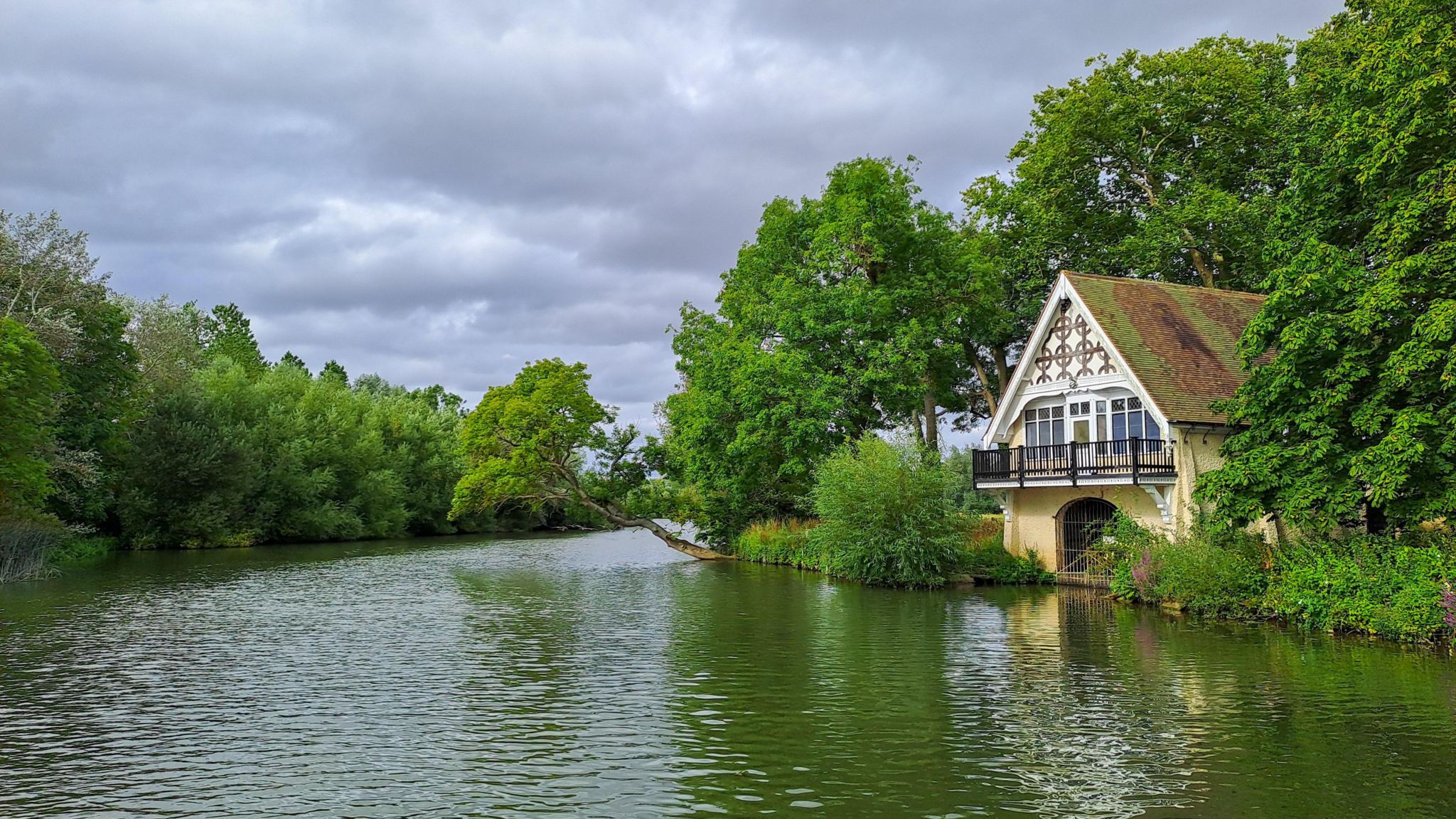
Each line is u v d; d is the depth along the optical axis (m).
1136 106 41.53
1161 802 10.19
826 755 12.05
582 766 11.70
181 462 58.38
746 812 10.00
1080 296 32.06
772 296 44.28
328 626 24.19
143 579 38.09
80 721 14.14
